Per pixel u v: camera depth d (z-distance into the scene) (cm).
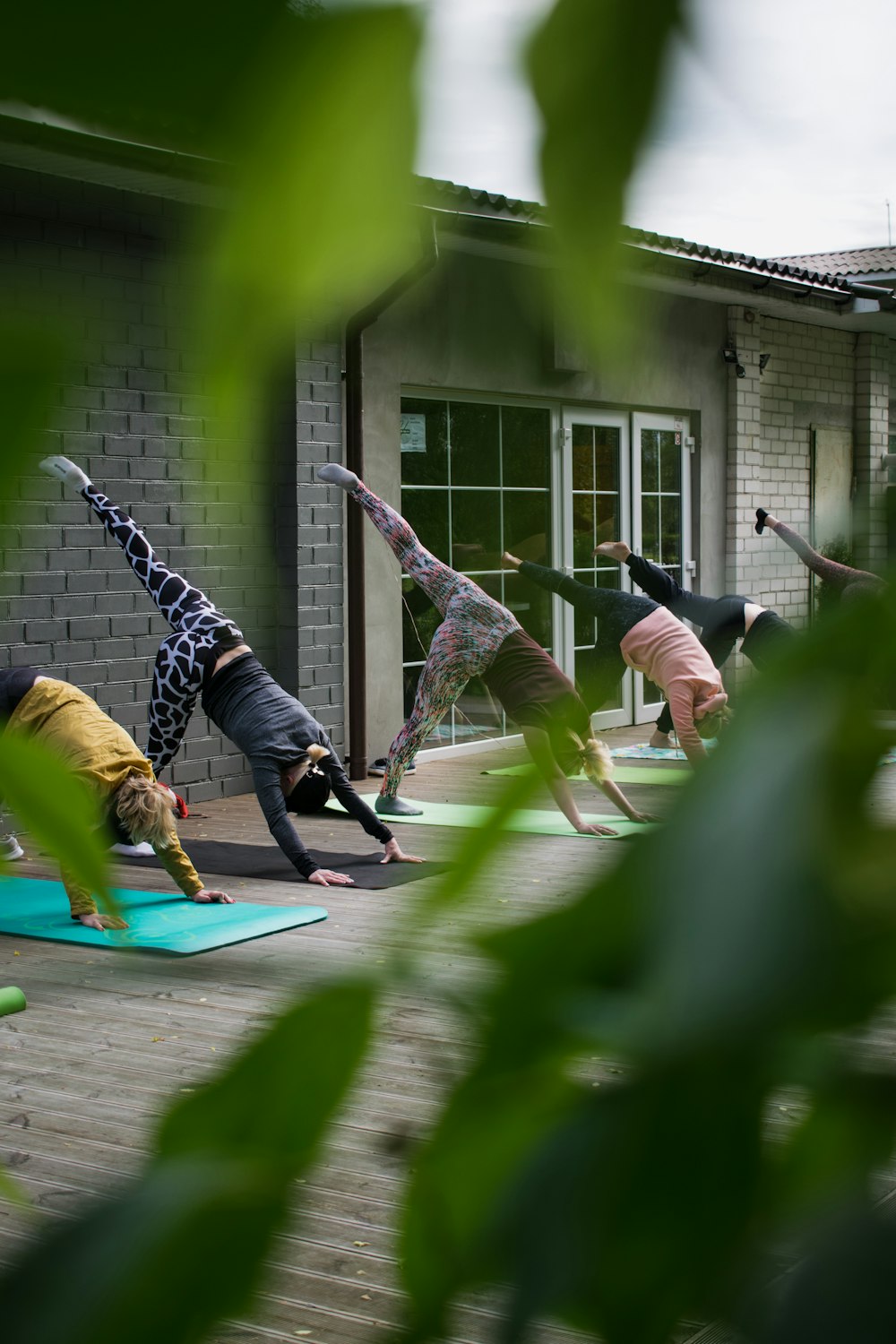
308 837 743
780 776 18
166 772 852
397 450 929
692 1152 19
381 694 940
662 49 18
